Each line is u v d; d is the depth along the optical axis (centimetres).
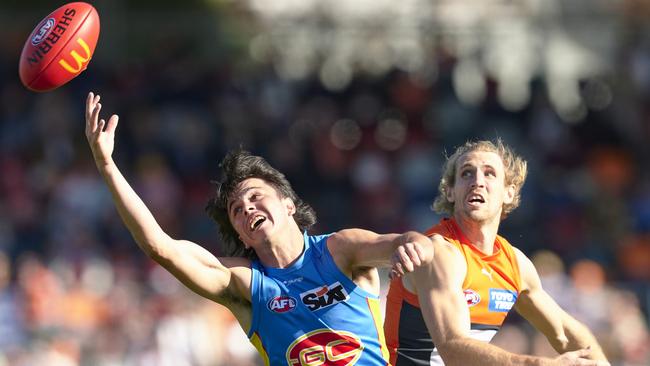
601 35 7050
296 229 2039
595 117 6612
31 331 4350
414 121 6375
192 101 6406
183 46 6762
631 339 4428
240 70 6694
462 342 1900
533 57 6944
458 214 2144
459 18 6975
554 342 2259
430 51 6819
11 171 5878
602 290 4675
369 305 1995
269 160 6019
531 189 5834
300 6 7212
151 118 6269
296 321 1983
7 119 6275
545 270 4644
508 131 6275
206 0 7162
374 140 6288
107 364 4284
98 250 5272
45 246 5322
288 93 6544
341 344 1972
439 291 1991
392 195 5859
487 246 2134
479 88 6700
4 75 6506
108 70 6569
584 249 5459
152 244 1911
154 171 5756
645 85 6781
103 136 1883
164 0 7075
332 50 6938
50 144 6091
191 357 4278
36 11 6812
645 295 4741
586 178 6116
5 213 5597
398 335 2120
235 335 4416
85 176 5778
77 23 2109
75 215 5547
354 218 5703
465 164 2139
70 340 4238
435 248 2034
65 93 6400
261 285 2005
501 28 6975
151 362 4234
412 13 6994
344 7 7125
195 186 5925
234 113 6328
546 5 7069
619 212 5772
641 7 7075
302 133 6306
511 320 4322
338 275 1983
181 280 1967
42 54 2072
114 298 4531
